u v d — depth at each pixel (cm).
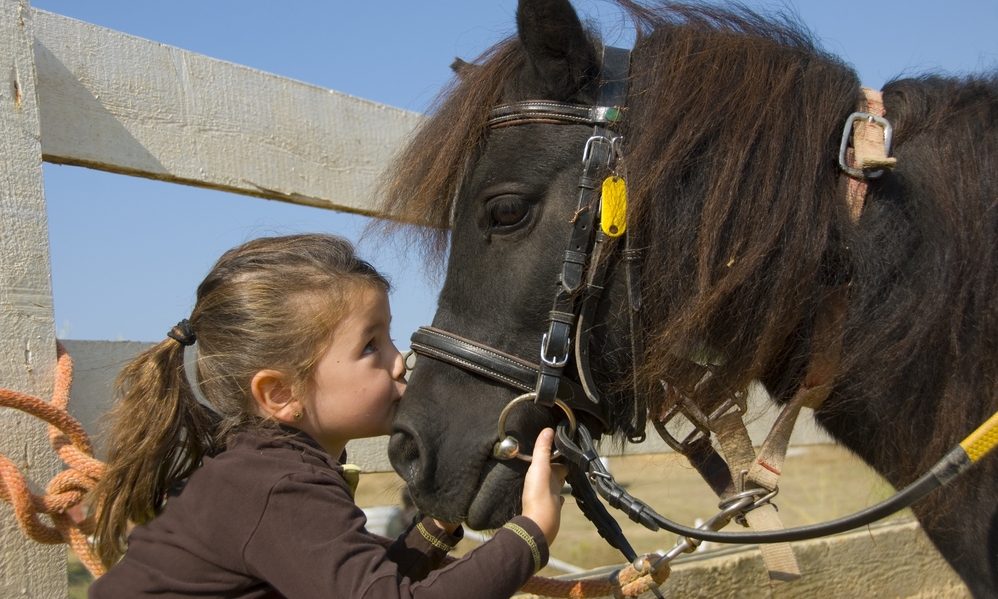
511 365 129
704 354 142
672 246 132
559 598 140
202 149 200
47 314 152
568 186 133
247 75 214
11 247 147
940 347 132
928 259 131
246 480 111
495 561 107
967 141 134
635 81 137
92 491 125
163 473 125
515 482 128
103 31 184
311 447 121
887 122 134
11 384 145
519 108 136
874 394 135
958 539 147
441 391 132
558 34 133
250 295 120
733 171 130
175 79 197
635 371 133
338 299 122
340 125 237
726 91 135
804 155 132
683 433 292
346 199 236
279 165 219
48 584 148
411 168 146
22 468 146
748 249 129
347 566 103
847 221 134
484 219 135
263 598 112
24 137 151
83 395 173
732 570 236
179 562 111
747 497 137
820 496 556
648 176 130
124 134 184
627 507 117
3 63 149
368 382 125
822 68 141
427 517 136
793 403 139
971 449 108
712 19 149
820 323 137
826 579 256
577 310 132
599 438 146
